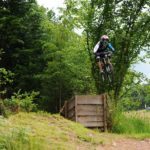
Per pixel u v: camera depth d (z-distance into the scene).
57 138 13.26
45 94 31.03
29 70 31.47
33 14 33.06
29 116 15.26
